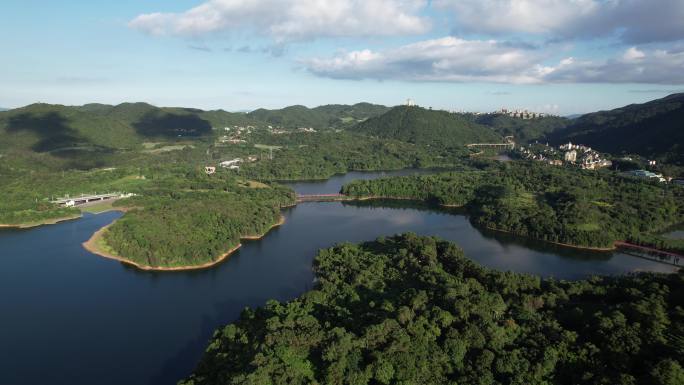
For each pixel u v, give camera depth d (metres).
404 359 156.12
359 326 181.50
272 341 171.75
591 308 197.62
